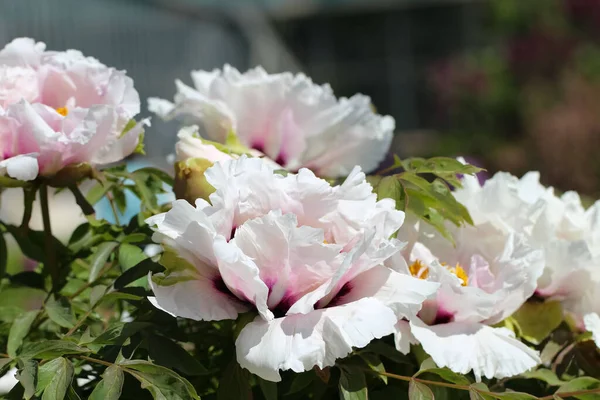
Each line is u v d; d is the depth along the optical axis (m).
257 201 0.77
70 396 0.75
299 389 0.80
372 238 0.73
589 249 0.92
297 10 11.32
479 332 0.82
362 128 0.98
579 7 8.19
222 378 0.79
